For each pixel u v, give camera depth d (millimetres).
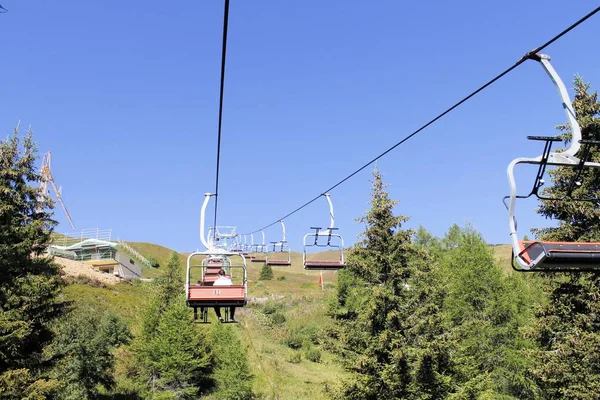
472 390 22438
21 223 24000
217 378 40844
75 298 51469
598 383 18438
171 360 38156
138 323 45406
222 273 17297
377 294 22281
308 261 19922
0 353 20406
